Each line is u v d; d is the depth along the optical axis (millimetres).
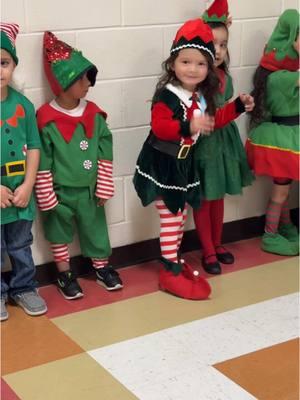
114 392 1815
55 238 2367
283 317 2223
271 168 2650
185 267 2420
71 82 2156
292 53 2566
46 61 2213
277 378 1879
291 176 2615
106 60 2398
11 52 2051
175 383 1854
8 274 2367
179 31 2238
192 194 2393
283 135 2609
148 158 2311
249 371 1910
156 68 2510
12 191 2166
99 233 2434
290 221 2936
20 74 2236
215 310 2270
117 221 2584
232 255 2705
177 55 2219
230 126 2551
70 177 2281
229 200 2832
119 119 2484
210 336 2100
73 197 2322
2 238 2232
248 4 2658
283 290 2424
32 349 2029
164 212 2359
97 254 2451
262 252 2785
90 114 2283
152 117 2246
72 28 2301
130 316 2232
